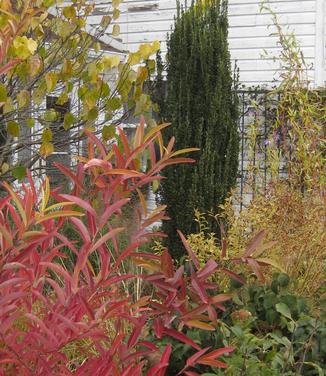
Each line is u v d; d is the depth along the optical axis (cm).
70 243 203
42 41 491
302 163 605
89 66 460
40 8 450
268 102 915
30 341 196
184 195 648
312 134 658
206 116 658
